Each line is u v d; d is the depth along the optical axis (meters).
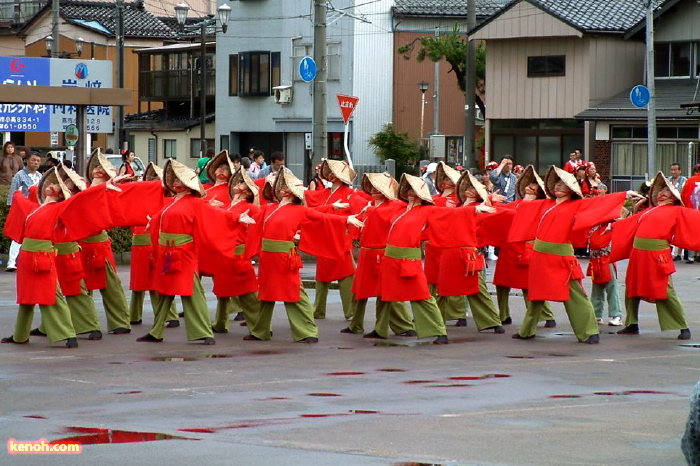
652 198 21.84
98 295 27.03
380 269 20.92
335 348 19.88
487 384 16.27
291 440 12.53
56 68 37.75
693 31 55.19
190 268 20.06
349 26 66.06
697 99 53.91
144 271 22.17
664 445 12.48
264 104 70.44
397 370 17.48
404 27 67.81
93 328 20.52
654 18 55.69
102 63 38.56
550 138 59.00
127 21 81.94
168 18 87.06
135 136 79.25
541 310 22.05
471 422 13.57
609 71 57.44
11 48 87.75
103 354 18.81
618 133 55.84
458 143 70.31
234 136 72.25
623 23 57.12
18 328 19.72
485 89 61.31
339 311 25.38
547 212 20.77
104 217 19.53
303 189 20.80
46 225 19.17
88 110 41.59
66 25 81.56
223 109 72.50
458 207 22.16
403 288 20.53
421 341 20.84
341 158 67.12
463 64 64.75
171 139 76.69
